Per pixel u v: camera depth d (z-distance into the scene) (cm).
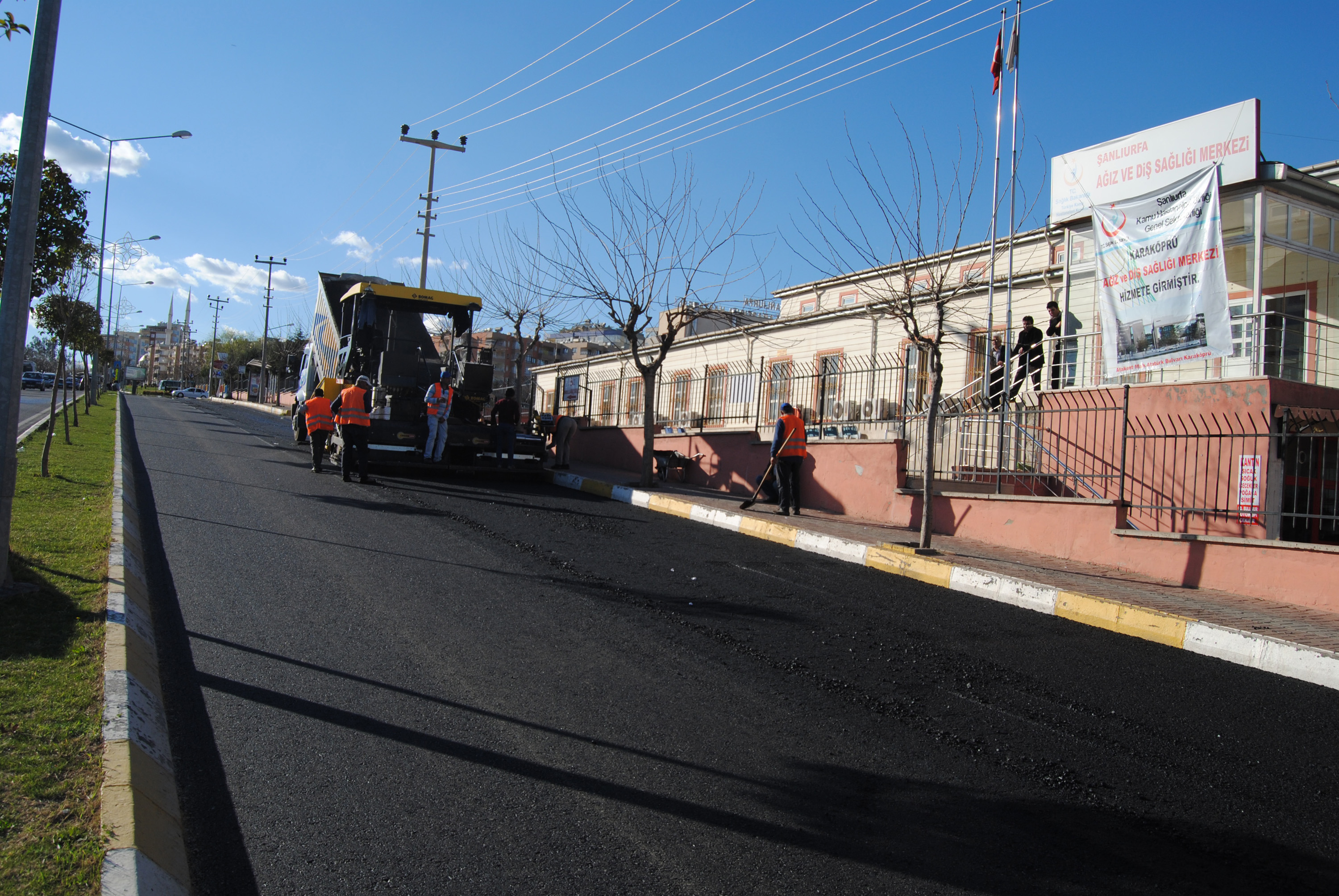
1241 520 966
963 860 378
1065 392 1177
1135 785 460
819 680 597
